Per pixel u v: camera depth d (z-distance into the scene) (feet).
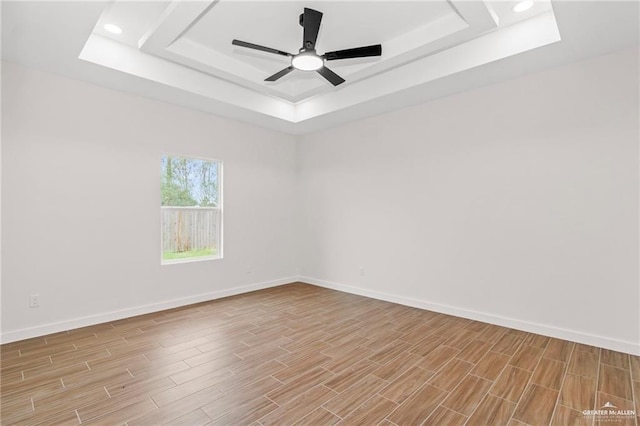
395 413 6.48
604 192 9.46
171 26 8.87
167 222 13.71
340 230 16.63
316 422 6.20
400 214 14.24
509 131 11.19
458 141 12.43
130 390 7.24
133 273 12.40
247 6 9.02
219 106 13.75
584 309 9.78
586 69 9.74
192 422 6.17
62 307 10.79
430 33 9.90
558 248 10.23
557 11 7.41
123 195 12.14
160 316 12.38
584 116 9.77
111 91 11.85
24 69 10.11
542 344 9.76
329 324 11.60
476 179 11.98
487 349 9.45
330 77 10.49
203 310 13.19
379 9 9.18
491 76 10.91
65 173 10.86
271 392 7.22
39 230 10.38
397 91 12.19
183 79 11.98
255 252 16.70
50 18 7.68
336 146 16.78
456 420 6.27
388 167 14.66
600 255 9.53
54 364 8.44
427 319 12.14
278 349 9.49
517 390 7.29
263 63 12.60
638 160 8.96
